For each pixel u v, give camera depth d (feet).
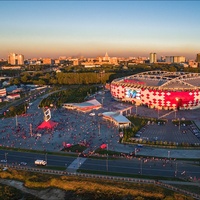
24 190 533.96
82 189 526.98
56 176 581.94
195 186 527.81
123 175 580.30
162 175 578.66
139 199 481.05
